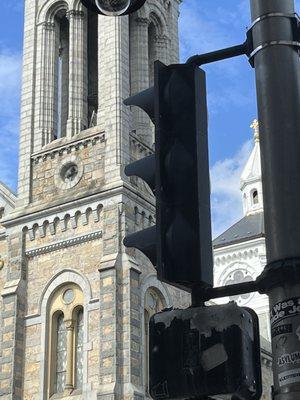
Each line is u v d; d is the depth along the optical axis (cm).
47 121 4391
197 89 738
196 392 646
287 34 718
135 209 3944
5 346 3850
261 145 695
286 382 619
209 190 715
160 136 725
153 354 668
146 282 3847
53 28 4619
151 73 4759
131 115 4266
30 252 4056
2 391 3759
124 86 4222
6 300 3950
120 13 785
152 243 706
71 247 3956
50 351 3816
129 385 3488
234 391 636
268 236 669
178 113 731
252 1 746
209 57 750
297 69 710
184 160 711
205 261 687
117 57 4250
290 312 636
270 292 655
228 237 8262
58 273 3928
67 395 3650
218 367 642
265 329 7031
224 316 661
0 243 4206
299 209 665
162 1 4900
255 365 657
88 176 4069
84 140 4153
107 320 3625
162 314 680
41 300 3925
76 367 3722
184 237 689
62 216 4028
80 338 3778
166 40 4862
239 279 7981
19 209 4181
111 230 3841
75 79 4372
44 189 4188
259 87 710
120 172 3966
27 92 4481
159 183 709
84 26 4506
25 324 3909
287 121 687
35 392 3741
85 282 3822
